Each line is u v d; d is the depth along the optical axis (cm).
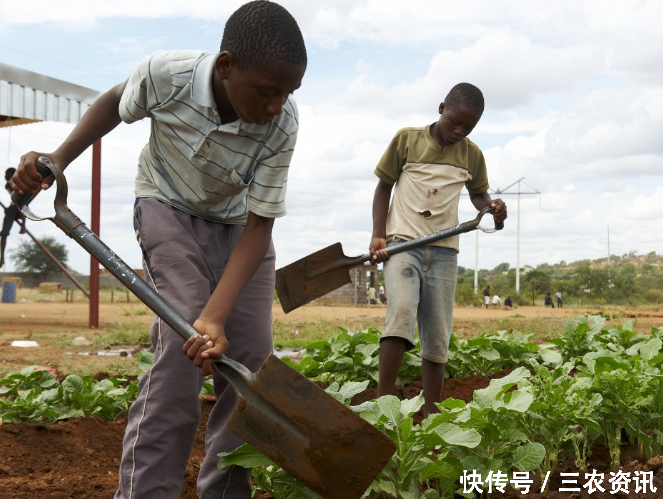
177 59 281
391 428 304
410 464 301
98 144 1519
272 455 267
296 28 260
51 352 1102
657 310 4144
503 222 467
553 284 6231
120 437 454
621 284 6047
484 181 504
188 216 306
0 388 522
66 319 2089
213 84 277
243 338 311
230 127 281
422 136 480
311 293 452
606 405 399
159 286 296
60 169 293
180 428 285
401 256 464
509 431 338
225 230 318
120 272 276
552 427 372
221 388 320
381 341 463
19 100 1308
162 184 305
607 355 522
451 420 322
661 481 331
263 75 254
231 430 270
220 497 307
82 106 1461
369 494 299
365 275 3844
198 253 301
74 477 376
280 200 298
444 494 319
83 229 282
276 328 1622
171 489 284
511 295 5462
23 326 1716
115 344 1284
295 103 299
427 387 481
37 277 5534
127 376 705
